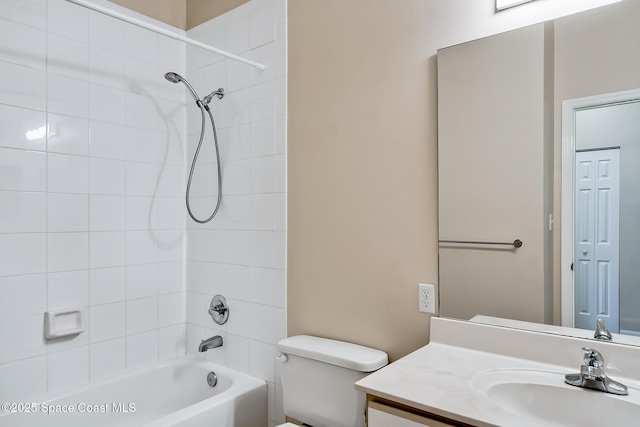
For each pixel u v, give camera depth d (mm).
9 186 1769
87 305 2020
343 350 1615
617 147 1180
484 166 1397
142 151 2256
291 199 1938
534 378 1178
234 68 2184
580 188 1236
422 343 1536
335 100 1782
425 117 1529
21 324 1794
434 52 1509
